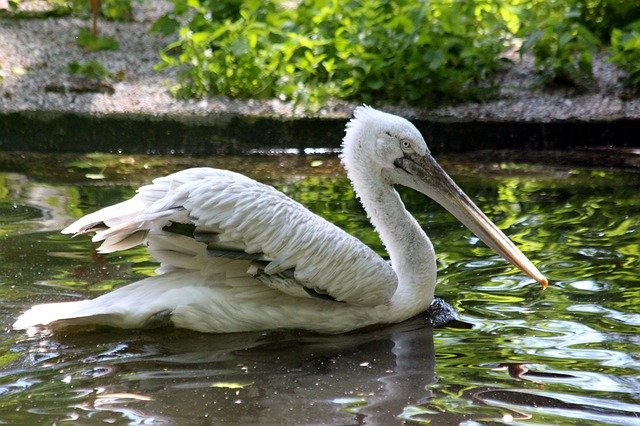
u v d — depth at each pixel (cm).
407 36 1819
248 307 988
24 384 848
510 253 1053
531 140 1742
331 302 1009
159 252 989
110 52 1973
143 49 2008
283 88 1797
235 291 993
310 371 887
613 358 893
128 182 1480
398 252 1048
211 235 948
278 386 848
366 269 995
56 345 934
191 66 1894
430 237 1249
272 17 1950
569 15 1905
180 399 822
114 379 862
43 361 898
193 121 1728
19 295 1028
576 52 1947
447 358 911
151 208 933
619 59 1834
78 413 792
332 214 1316
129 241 980
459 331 978
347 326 1004
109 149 1730
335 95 1811
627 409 791
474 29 1912
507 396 820
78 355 912
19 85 1806
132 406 806
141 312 963
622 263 1130
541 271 1114
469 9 1911
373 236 1223
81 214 1296
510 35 2041
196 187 945
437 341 956
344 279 988
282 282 983
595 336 944
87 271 1099
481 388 839
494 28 1920
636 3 2008
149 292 980
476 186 1491
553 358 898
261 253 965
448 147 1745
